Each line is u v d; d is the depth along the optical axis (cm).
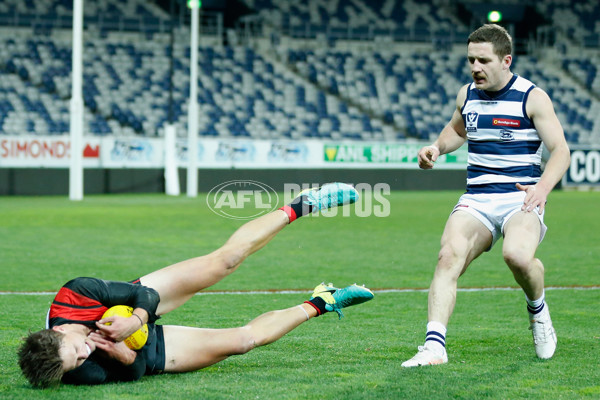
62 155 6397
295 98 8250
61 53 7944
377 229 3875
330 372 1145
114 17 8575
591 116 8719
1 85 7431
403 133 8194
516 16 9869
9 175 6231
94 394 1009
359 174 7300
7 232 3528
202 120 7681
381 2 9838
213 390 1034
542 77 9106
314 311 1209
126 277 2269
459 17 9944
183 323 1595
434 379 1089
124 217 4362
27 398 988
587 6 10106
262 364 1210
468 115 1269
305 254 2878
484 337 1444
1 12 8350
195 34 6316
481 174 1264
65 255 2758
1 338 1408
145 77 7975
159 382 1080
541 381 1084
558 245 3195
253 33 9088
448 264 1212
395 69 8894
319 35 9181
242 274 2362
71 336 1009
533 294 1226
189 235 3488
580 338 1429
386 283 2203
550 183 1169
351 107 8350
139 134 7406
